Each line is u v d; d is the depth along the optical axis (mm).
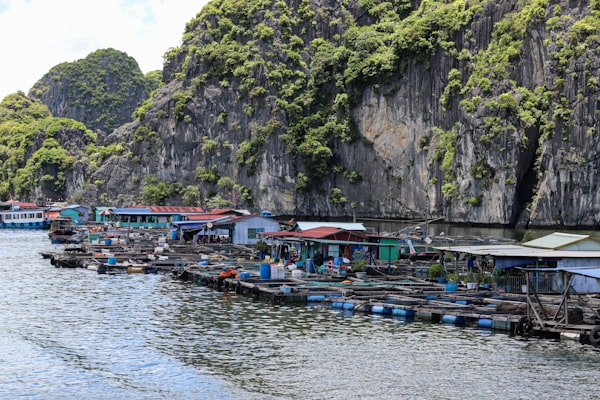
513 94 179875
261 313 56938
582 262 62594
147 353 45062
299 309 58438
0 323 53875
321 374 40906
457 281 67562
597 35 171875
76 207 191750
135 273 81688
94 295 66000
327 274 73125
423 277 74312
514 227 178375
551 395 37438
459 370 41531
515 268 63062
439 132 196875
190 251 98938
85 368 41969
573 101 170250
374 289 63656
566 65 172875
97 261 88312
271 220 112625
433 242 121875
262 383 39344
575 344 46594
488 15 193875
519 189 179875
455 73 194125
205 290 68688
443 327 51719
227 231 112312
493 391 38062
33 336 49594
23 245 127438
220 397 37219
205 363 42938
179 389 38375
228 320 54438
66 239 131625
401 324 52781
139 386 38844
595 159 167375
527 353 44625
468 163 182500
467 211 181875
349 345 46906
